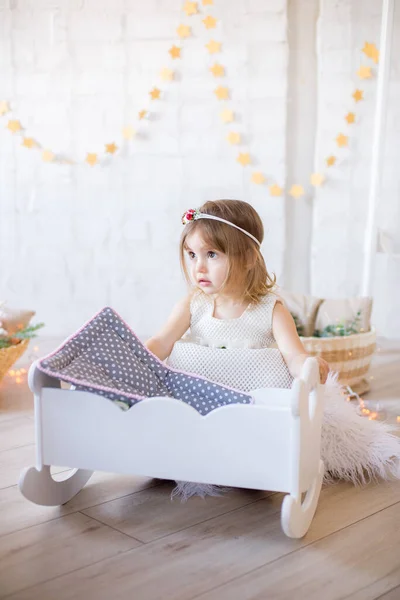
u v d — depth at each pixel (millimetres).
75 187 2748
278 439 1046
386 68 2273
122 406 1139
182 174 2709
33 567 992
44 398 1142
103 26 2645
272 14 2574
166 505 1218
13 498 1240
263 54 2605
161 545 1064
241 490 1292
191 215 1360
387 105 2488
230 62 2623
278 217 2697
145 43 2641
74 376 1117
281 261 2721
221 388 1210
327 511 1206
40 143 2730
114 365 1216
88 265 2797
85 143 2719
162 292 2789
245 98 2639
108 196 2746
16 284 2826
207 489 1271
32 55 2680
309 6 2602
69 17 2650
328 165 2668
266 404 1263
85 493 1268
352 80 2621
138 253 2775
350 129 2656
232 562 1014
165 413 1091
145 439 1106
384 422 1720
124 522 1146
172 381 1259
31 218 2783
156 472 1110
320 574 982
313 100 2658
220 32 2607
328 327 2094
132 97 2676
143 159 2713
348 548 1063
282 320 1392
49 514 1173
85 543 1068
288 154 2684
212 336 1412
